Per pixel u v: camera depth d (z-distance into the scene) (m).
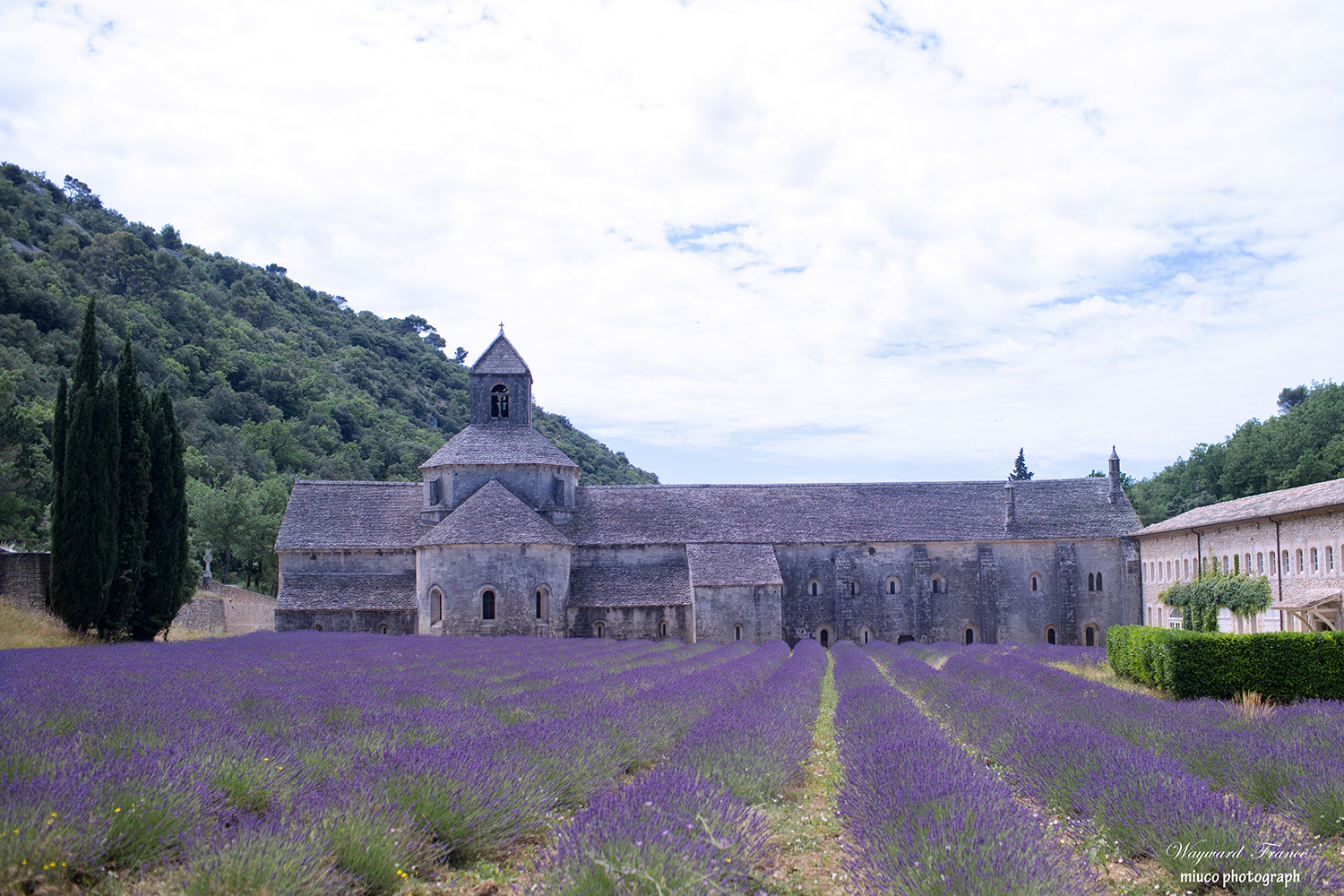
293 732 13.91
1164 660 25.47
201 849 8.11
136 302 128.88
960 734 18.44
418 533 57.91
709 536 59.41
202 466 89.94
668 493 63.53
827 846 10.93
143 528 40.22
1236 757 13.41
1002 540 60.19
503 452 58.28
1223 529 46.72
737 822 9.73
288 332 166.25
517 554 51.47
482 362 61.09
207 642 39.31
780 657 40.53
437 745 12.27
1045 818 11.39
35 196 155.62
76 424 37.78
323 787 10.76
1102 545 60.50
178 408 104.31
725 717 16.73
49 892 7.74
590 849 7.97
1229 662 24.36
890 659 40.19
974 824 8.73
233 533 80.56
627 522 60.31
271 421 113.81
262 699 17.52
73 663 22.64
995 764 15.52
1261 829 9.45
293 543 56.56
